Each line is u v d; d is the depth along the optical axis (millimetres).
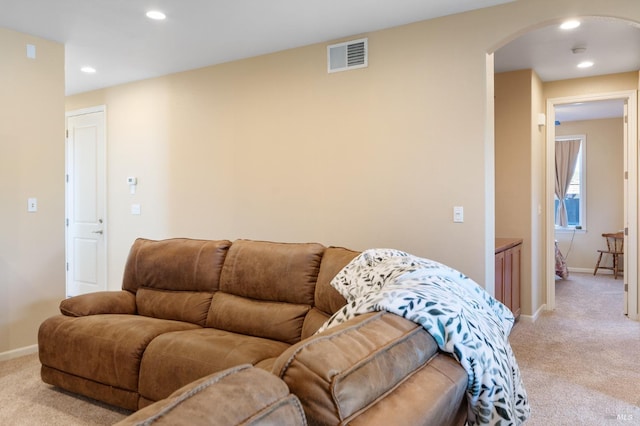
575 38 3754
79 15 3324
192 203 4676
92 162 5438
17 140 3613
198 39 3814
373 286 1862
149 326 2688
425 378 954
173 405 612
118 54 4172
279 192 4141
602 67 4570
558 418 2531
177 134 4762
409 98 3510
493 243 3443
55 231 3871
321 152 3914
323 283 2553
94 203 5426
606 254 7805
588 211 7941
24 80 3658
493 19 3197
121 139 5180
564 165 8117
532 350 3707
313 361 773
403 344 966
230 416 613
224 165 4461
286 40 3846
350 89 3760
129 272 3332
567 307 5285
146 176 4988
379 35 3623
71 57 4250
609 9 2875
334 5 3172
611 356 3555
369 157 3686
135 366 2473
